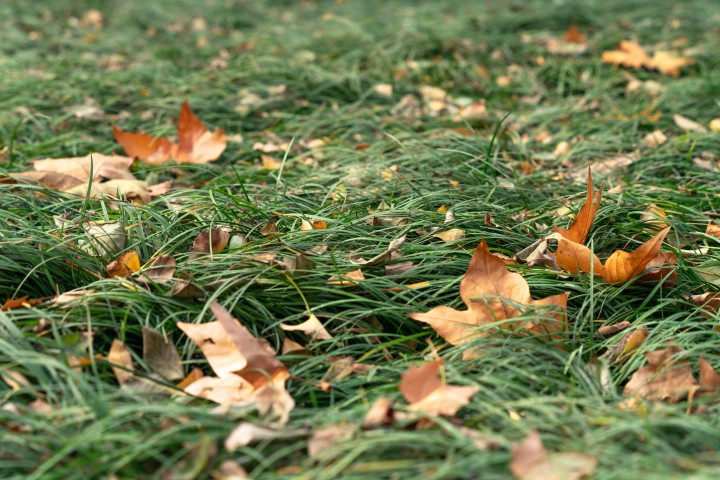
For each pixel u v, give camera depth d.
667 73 5.48
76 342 2.21
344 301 2.44
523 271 2.64
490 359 2.23
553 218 3.11
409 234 2.92
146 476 1.79
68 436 1.88
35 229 2.76
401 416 1.94
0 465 1.77
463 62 5.58
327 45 6.03
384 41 5.94
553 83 5.46
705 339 2.40
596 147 4.11
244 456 1.86
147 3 7.95
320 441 1.84
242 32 7.11
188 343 2.35
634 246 2.97
